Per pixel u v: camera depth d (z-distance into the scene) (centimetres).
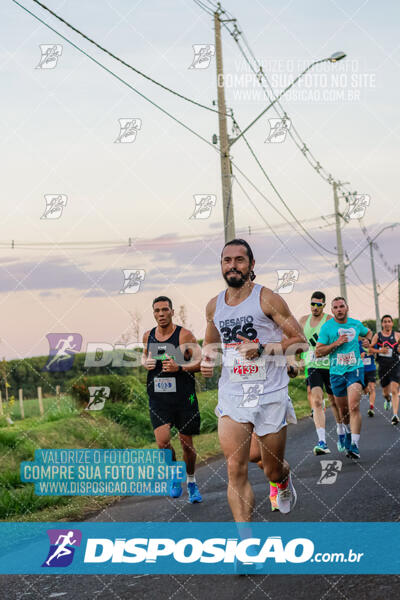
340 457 1002
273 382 570
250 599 450
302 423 1669
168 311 858
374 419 1570
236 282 571
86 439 1405
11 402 1720
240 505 521
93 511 871
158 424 842
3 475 1042
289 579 478
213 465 1132
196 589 493
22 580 580
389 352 1541
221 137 1766
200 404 1741
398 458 922
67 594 526
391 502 652
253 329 571
